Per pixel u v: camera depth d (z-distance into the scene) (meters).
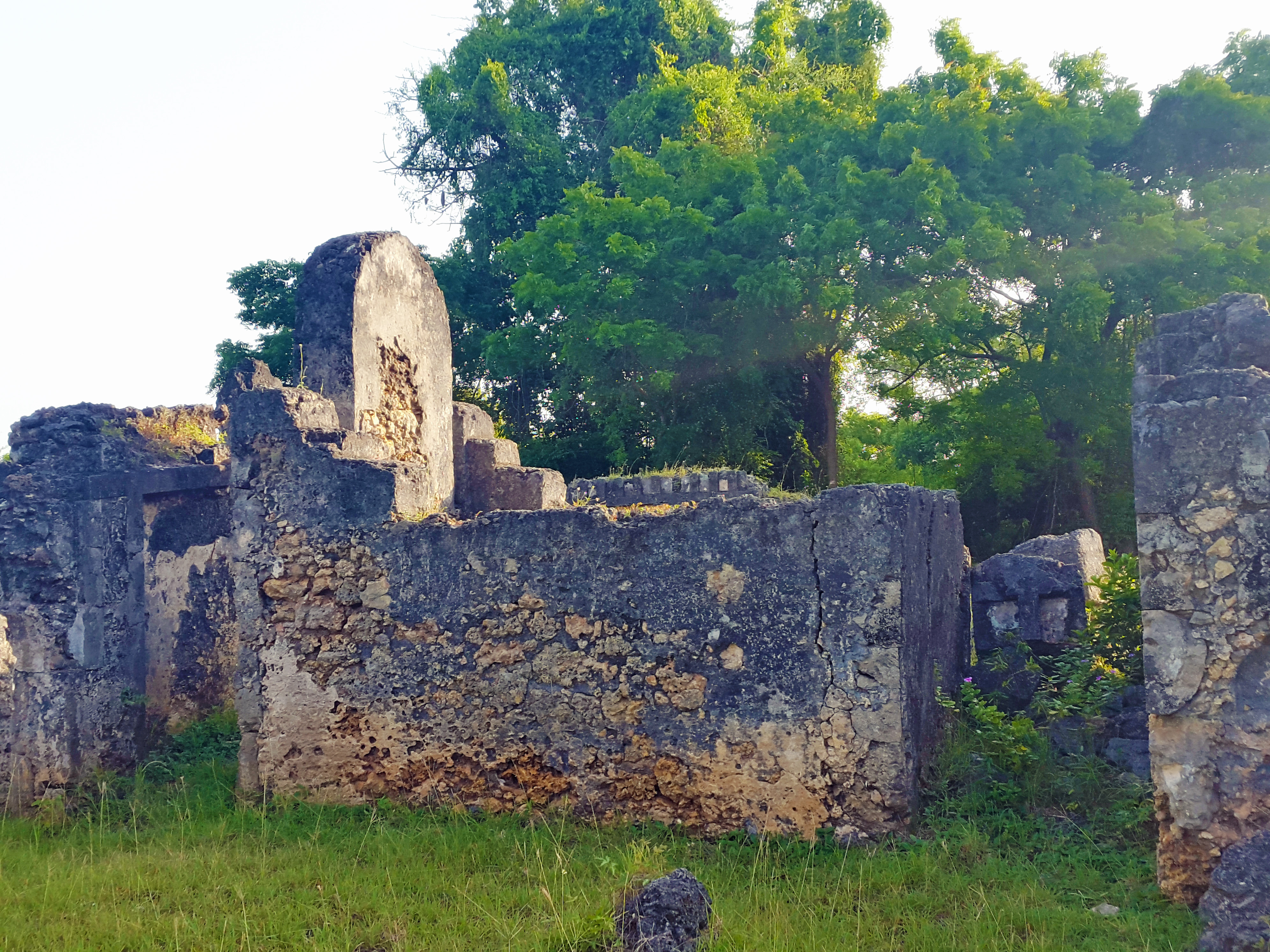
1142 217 18.31
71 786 9.25
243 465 8.77
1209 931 5.32
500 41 27.97
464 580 8.31
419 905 6.29
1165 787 5.90
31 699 9.13
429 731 8.32
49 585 9.41
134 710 10.04
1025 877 6.45
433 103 26.34
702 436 21.23
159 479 10.66
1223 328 6.26
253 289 24.61
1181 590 5.88
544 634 8.09
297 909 6.25
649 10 28.62
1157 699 5.90
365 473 8.58
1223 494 5.81
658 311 20.17
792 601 7.45
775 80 26.67
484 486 12.38
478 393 26.45
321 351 9.87
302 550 8.64
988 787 7.70
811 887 6.41
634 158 21.70
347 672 8.52
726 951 5.25
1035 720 8.95
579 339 20.25
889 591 7.22
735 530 7.65
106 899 6.54
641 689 7.79
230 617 12.09
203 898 6.47
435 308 11.64
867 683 7.22
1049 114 19.14
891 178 18.44
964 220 18.27
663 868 6.46
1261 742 5.64
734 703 7.53
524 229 26.36
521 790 8.06
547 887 6.45
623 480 13.77
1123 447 20.92
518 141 25.97
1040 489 22.11
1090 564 12.02
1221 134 19.45
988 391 20.11
